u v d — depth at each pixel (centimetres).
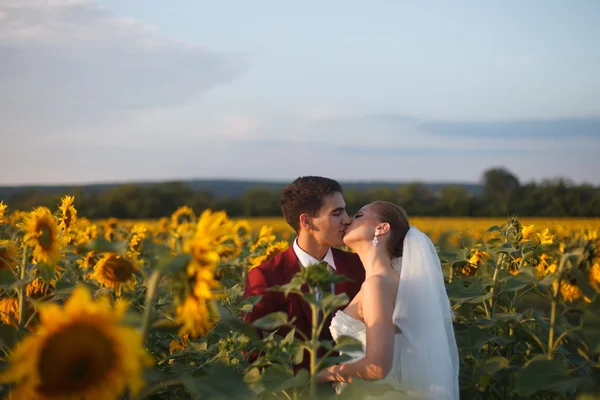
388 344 290
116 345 155
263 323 227
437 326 306
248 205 4828
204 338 349
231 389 196
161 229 948
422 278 312
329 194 361
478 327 334
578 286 280
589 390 234
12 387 201
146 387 210
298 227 371
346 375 289
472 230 834
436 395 299
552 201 4188
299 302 346
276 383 218
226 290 384
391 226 336
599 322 234
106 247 199
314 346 220
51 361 151
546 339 311
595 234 273
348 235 339
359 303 318
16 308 304
